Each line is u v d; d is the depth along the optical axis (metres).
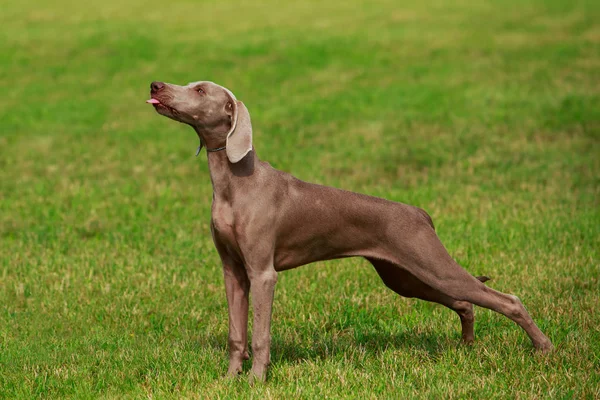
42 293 8.69
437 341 7.04
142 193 13.49
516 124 17.97
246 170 6.15
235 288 6.45
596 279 8.55
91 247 10.48
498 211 11.59
